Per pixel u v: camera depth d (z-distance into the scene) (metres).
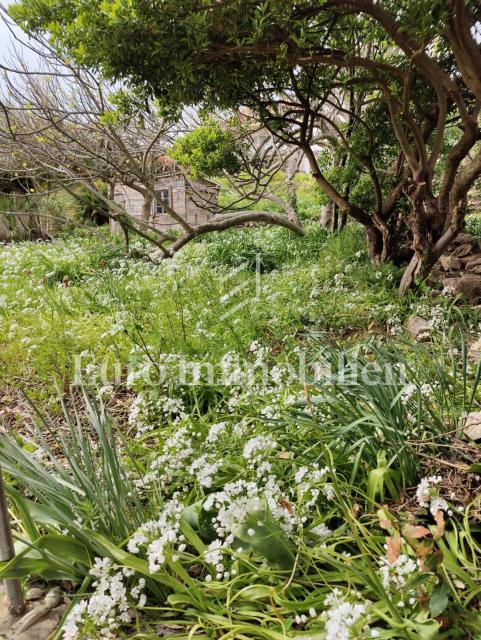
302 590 1.66
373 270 6.06
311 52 3.89
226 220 6.42
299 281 5.60
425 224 5.11
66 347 3.91
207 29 3.36
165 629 1.61
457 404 2.48
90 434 2.85
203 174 7.45
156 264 5.82
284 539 1.72
